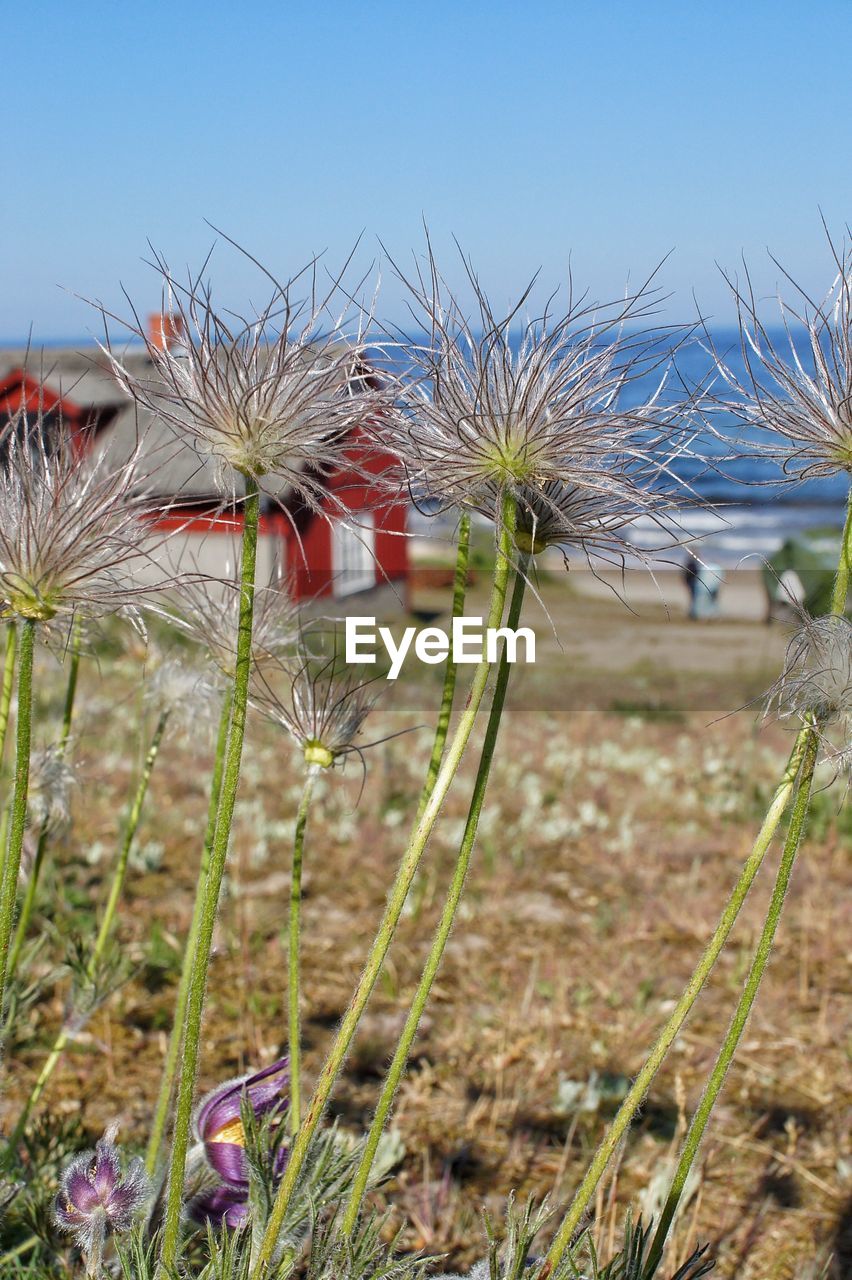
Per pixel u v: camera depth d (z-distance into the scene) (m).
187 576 1.78
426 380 1.72
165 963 5.26
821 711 1.66
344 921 6.16
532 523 1.75
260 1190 1.83
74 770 2.89
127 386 1.66
